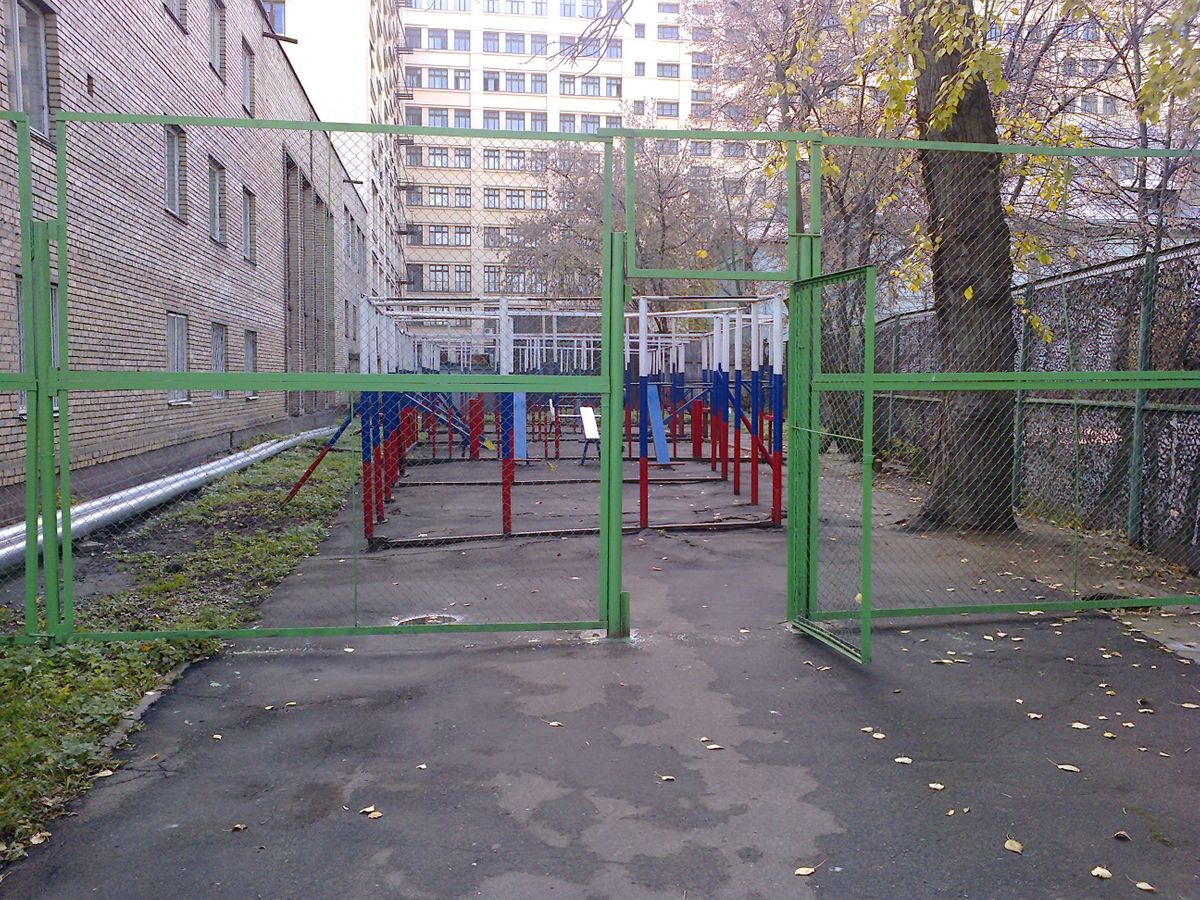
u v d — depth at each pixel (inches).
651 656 228.7
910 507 470.6
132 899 124.7
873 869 132.3
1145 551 334.0
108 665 209.5
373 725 184.5
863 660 220.5
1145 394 332.8
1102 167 535.2
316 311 1090.7
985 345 374.0
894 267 673.0
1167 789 157.6
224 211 721.6
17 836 139.3
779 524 422.3
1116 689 206.5
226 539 382.3
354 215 1087.0
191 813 148.4
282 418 954.1
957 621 260.4
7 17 390.6
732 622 260.5
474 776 161.8
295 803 151.8
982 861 134.5
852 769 165.2
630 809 149.9
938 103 350.9
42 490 222.4
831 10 629.9
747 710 193.2
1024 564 325.7
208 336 666.8
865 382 217.2
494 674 215.0
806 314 247.1
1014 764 167.5
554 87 2994.6
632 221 236.4
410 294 566.3
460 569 331.6
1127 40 573.6
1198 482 306.5
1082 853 136.7
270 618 262.7
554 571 328.2
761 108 853.8
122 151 499.2
